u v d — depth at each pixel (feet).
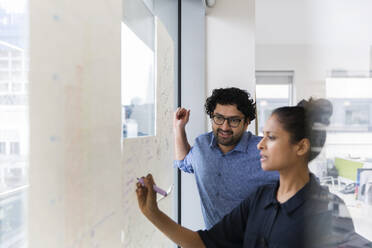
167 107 4.50
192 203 6.51
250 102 4.47
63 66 1.38
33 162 1.18
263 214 2.42
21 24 1.18
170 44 4.66
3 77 1.17
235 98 4.30
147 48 3.89
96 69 1.76
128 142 2.82
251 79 6.46
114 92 2.06
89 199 1.67
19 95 1.20
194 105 6.48
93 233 1.73
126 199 2.77
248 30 6.42
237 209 2.95
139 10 3.55
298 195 2.00
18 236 1.20
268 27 6.46
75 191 1.51
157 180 3.93
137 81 3.44
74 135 1.49
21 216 1.20
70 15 1.45
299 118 1.76
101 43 1.83
